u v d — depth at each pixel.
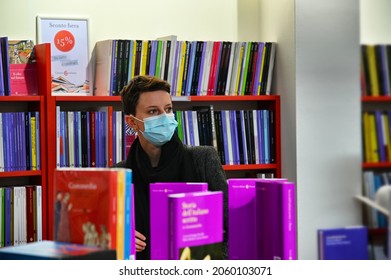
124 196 2.10
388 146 4.56
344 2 5.38
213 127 5.49
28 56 5.12
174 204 2.11
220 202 2.22
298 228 5.44
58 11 5.36
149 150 3.54
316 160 5.49
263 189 2.28
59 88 5.28
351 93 5.25
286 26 5.61
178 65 5.41
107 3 5.51
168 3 5.73
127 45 5.23
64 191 2.16
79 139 5.08
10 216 4.87
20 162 4.93
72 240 2.14
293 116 5.54
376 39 4.67
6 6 5.21
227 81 5.61
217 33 5.91
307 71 5.52
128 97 3.61
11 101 5.21
